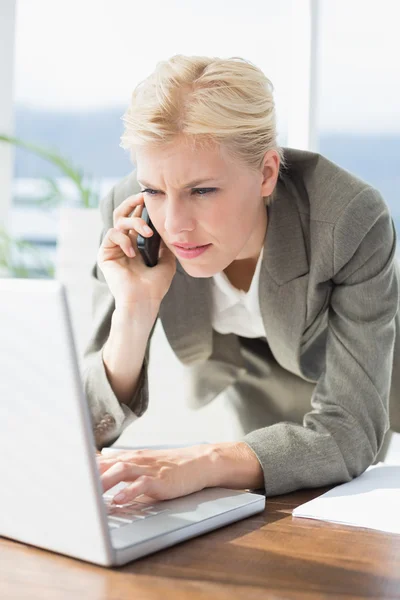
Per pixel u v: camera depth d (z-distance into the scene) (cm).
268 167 113
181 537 78
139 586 67
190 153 101
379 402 112
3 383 70
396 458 257
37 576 68
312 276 120
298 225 122
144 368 122
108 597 64
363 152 746
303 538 81
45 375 67
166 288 125
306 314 125
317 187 121
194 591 66
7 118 321
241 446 102
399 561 75
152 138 100
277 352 136
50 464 70
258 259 129
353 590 67
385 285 118
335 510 90
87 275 207
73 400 66
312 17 215
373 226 118
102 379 119
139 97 105
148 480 87
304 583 68
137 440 201
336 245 116
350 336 116
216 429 196
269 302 127
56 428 68
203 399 163
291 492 102
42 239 602
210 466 96
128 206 127
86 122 909
